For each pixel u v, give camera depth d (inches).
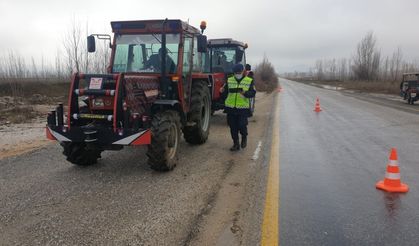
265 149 329.7
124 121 237.9
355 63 2506.2
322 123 505.7
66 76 1157.7
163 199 200.5
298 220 174.6
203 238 155.9
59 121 250.7
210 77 410.6
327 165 274.4
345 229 165.5
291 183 230.4
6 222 172.2
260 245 150.3
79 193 210.1
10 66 1051.9
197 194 208.8
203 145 347.3
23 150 325.4
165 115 254.2
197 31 331.0
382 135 405.1
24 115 572.1
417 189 219.9
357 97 1155.9
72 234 159.2
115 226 166.6
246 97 317.1
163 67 282.8
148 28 298.4
